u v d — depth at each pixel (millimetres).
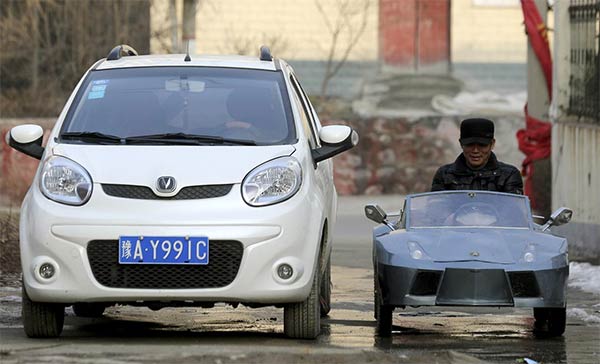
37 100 70250
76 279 22281
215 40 78500
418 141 70812
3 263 35062
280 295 22406
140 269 22344
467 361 21172
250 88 25375
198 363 20188
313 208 23172
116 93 25125
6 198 62094
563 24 43750
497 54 79250
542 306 24141
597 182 39469
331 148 24797
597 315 28391
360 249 44406
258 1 78562
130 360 20281
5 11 70812
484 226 25812
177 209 22375
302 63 78938
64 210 22531
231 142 23953
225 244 22312
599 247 39094
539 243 24781
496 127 74625
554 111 44250
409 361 20953
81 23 69812
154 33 70438
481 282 23953
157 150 23422
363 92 78875
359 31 78812
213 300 22344
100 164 23000
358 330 26000
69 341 23062
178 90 25188
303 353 20984
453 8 79250
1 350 21000
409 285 24156
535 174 48719
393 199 67750
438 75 79188
